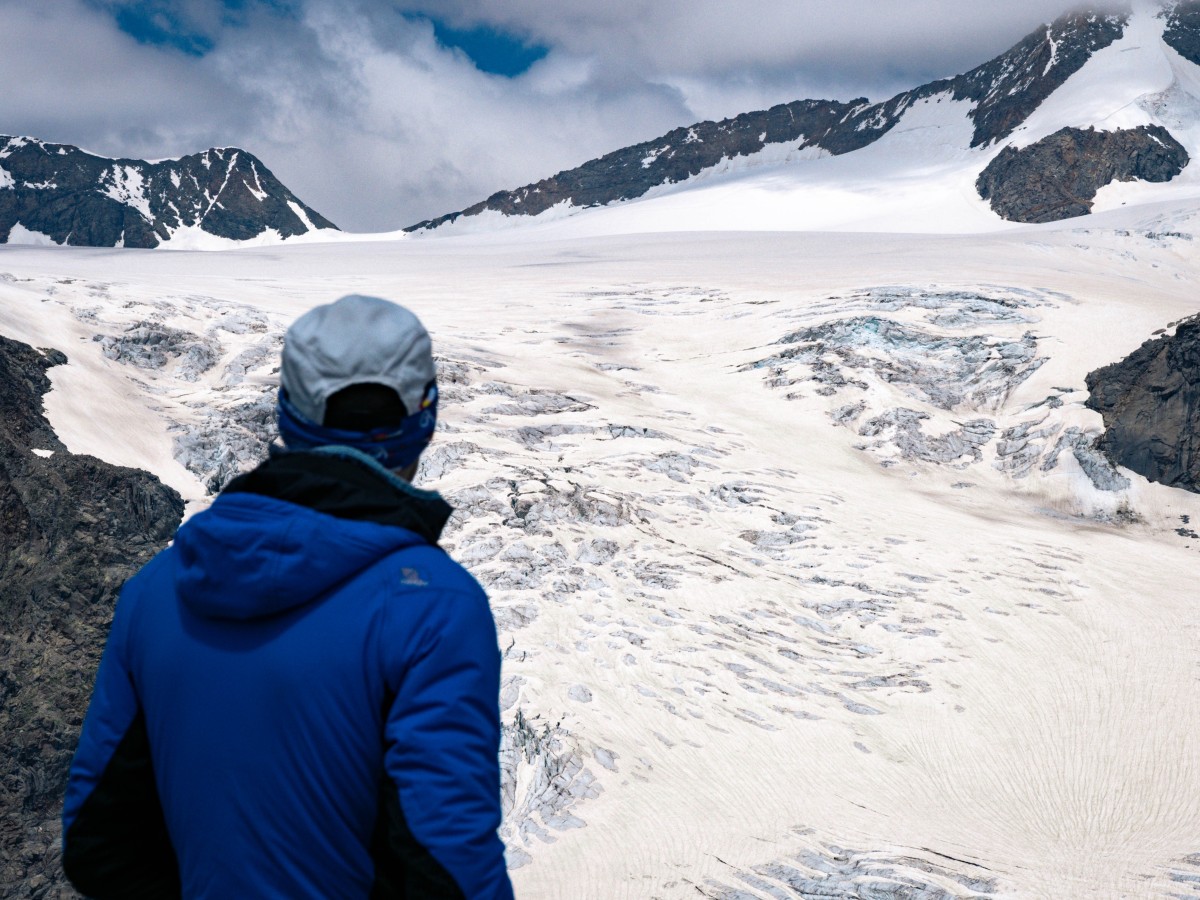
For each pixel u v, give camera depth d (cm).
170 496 4712
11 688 3662
